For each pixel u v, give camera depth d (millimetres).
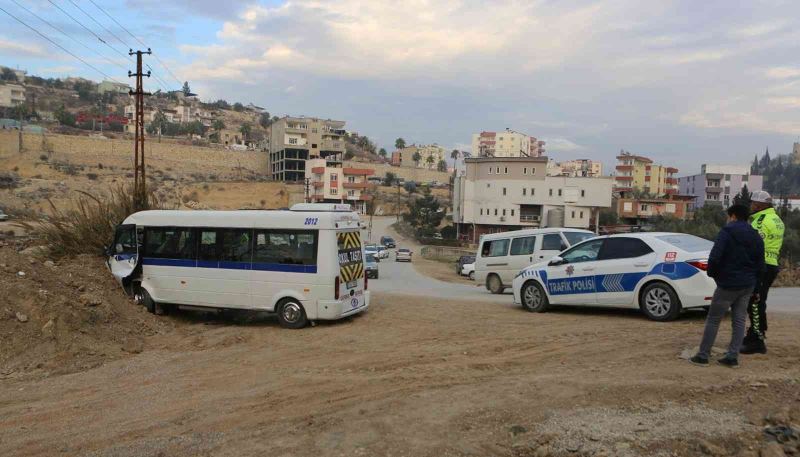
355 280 12039
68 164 93875
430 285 27281
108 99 178250
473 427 4984
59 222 16266
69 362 8727
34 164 89062
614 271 10289
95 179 89812
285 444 4902
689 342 7727
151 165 106438
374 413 5543
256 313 13461
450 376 6828
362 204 107375
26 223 16859
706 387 5621
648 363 6703
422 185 129625
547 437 4625
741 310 6285
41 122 124312
